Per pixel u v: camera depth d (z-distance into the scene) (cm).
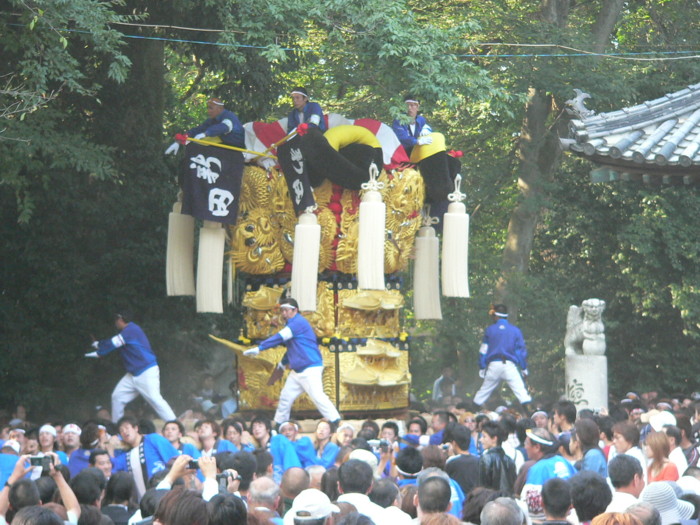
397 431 2614
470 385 5344
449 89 3562
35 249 4422
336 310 3441
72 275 4444
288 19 3541
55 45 3075
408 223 3484
